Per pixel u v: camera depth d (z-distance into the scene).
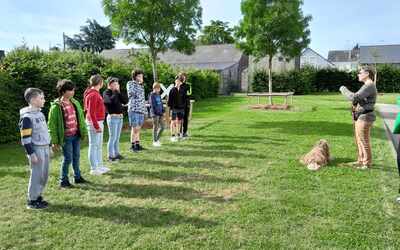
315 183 6.04
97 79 6.58
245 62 49.00
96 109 6.55
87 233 4.25
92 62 15.56
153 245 3.96
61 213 4.85
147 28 15.66
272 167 7.06
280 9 19.73
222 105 21.81
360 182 6.07
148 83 18.52
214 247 3.92
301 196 5.43
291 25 19.83
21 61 11.29
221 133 11.05
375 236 4.15
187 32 16.41
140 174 6.64
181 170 6.88
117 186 5.96
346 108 19.14
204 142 9.60
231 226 4.42
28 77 10.73
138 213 4.83
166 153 8.31
